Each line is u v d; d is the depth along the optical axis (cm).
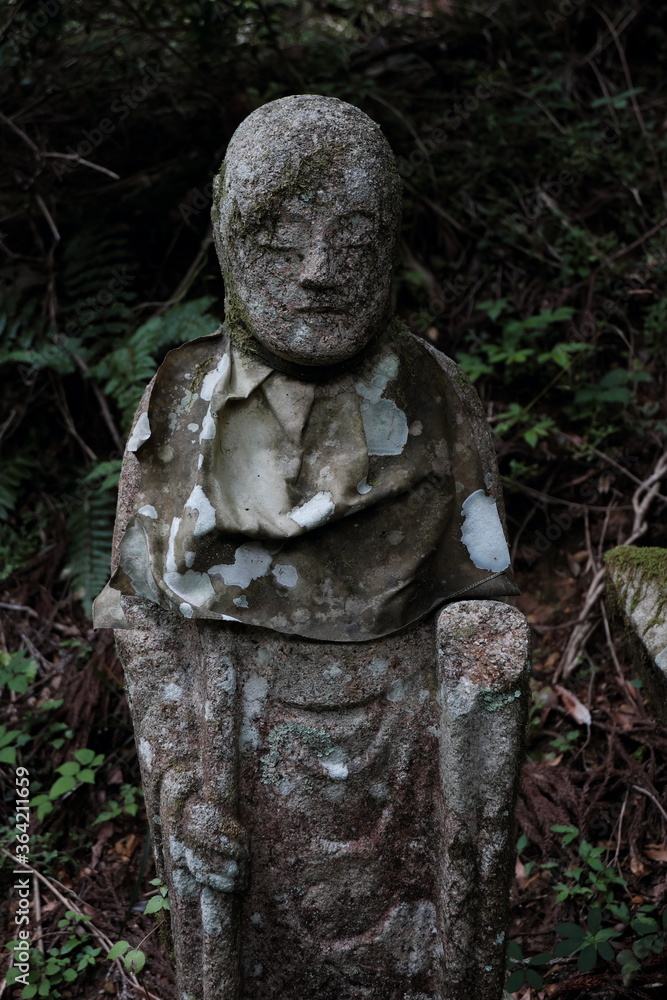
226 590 177
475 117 421
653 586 260
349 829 185
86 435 379
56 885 270
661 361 367
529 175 410
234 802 179
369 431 182
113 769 301
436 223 400
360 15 450
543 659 324
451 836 180
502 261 394
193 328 342
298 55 411
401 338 189
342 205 168
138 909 263
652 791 275
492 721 175
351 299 172
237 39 407
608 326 373
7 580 349
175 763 181
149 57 395
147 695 184
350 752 183
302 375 180
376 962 189
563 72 433
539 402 366
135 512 183
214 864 173
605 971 231
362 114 176
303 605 178
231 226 174
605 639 324
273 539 176
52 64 392
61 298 383
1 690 317
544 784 283
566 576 343
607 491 351
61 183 390
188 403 186
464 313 389
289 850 185
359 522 181
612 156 405
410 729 184
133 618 185
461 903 181
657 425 351
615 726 298
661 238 385
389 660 183
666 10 442
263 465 180
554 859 266
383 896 187
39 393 377
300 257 170
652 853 265
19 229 390
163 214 392
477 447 192
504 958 186
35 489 372
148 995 233
